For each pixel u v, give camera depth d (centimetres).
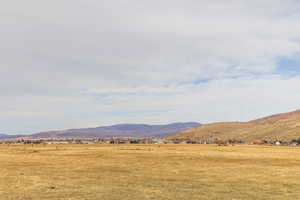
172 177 4247
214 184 3672
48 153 9812
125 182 3781
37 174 4512
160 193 3084
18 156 8375
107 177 4219
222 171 4953
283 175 4497
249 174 4600
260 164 6109
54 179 4012
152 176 4341
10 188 3319
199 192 3155
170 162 6512
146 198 2844
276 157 7831
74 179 4016
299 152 10381
